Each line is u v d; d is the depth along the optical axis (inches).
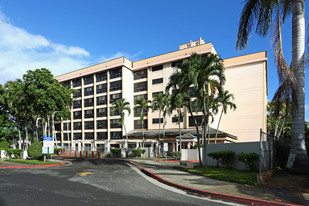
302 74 411.2
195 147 966.4
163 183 366.9
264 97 1376.7
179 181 357.7
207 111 626.2
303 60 414.6
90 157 1295.5
